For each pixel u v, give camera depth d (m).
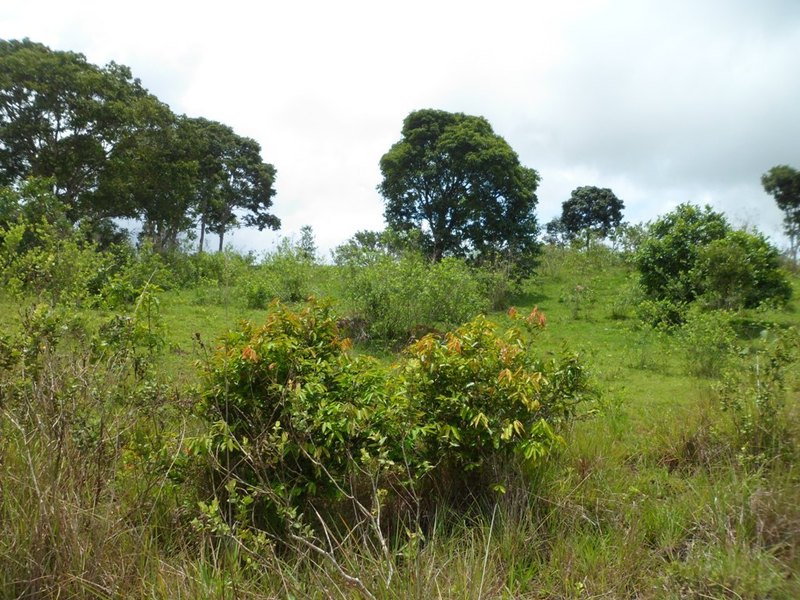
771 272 12.97
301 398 3.68
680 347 10.47
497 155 21.12
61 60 21.12
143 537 3.38
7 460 3.56
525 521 4.06
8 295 7.86
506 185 21.61
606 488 4.55
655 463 5.43
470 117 23.05
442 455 4.27
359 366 4.29
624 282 19.27
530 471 4.48
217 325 12.08
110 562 3.21
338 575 3.29
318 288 15.05
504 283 17.77
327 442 3.71
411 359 4.46
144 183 23.22
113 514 3.42
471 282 12.90
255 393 4.10
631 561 3.70
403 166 22.88
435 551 3.55
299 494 3.89
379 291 11.68
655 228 15.05
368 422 3.96
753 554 3.59
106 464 3.74
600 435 5.57
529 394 4.23
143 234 25.62
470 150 21.69
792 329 6.00
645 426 6.31
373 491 3.74
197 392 4.29
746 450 5.04
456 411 4.21
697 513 4.21
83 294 7.38
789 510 4.00
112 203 22.31
